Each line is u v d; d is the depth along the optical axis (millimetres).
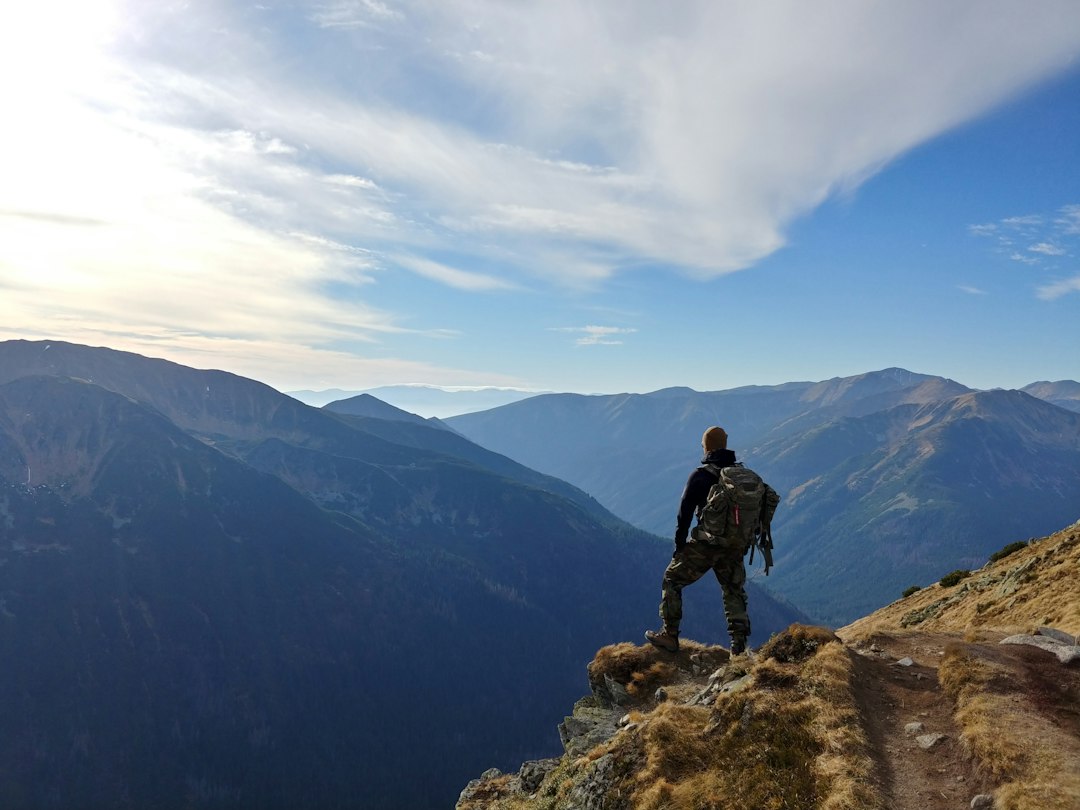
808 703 8898
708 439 12250
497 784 14477
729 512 11414
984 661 9461
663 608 13320
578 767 10727
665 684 12633
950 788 7301
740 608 11984
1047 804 6332
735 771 8430
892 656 10672
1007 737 7484
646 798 8641
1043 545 34500
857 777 7402
